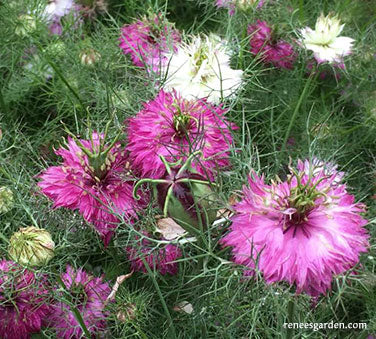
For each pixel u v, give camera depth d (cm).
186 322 22
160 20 29
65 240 21
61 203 20
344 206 17
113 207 20
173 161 20
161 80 25
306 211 17
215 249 21
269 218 17
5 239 20
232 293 20
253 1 28
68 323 21
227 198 20
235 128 22
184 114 20
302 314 21
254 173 19
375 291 23
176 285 22
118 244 22
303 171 18
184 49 25
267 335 21
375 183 26
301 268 16
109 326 22
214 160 20
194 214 17
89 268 24
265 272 16
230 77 25
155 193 18
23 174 25
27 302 21
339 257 16
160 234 21
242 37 29
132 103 26
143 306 21
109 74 29
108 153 21
